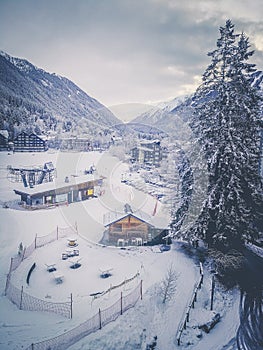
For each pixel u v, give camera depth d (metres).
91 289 15.83
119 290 15.62
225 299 16.31
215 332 13.98
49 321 12.94
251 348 13.13
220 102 18.77
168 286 15.34
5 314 13.28
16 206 31.58
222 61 18.78
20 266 18.06
